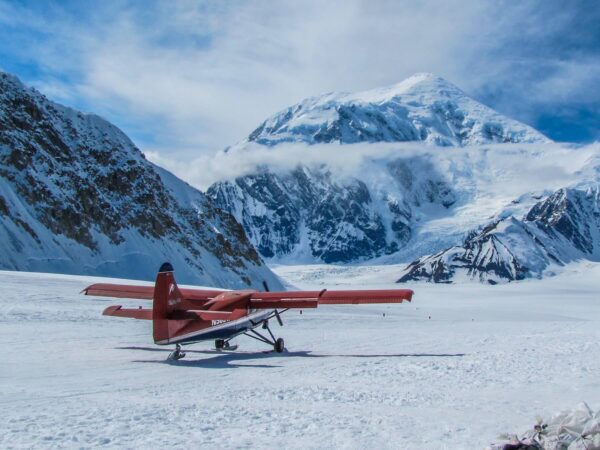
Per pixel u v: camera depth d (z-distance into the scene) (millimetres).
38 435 8672
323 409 11141
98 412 10320
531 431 8414
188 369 16453
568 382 14617
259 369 16781
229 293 20734
